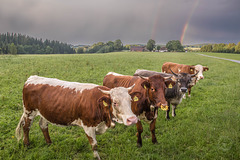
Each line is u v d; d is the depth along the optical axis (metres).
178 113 8.45
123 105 3.95
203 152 5.30
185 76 7.46
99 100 4.02
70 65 22.44
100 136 6.19
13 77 13.87
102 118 4.47
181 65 12.12
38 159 4.88
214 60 45.28
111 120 4.30
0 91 10.32
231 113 7.84
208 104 9.48
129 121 3.80
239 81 15.47
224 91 11.77
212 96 11.16
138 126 5.59
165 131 6.75
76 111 4.62
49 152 5.24
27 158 4.92
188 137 5.97
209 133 6.17
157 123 7.28
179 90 7.49
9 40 129.12
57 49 138.25
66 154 5.13
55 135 6.20
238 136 5.88
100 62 28.75
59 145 5.64
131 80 6.57
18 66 19.45
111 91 4.20
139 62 31.81
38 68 18.77
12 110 7.98
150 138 6.15
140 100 5.38
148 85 5.25
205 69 11.78
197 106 9.38
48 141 5.64
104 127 4.69
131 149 5.50
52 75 15.70
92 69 20.12
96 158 4.97
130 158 5.05
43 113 5.01
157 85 5.18
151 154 5.22
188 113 8.24
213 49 146.12
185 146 5.62
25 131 5.40
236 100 9.95
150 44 150.50
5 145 5.49
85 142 5.75
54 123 5.04
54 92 4.95
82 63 25.34
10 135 6.05
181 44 152.00
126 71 19.98
